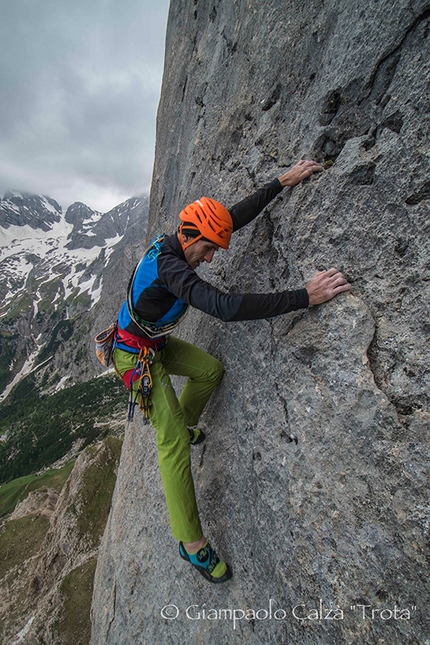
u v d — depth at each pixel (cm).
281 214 237
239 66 330
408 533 150
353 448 175
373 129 189
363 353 177
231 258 289
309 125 229
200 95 429
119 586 409
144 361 239
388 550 154
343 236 193
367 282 182
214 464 281
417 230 164
